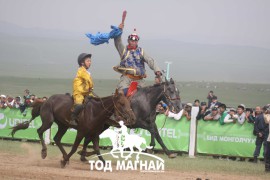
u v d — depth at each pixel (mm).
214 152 35875
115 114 26656
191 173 27719
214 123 36000
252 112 35688
